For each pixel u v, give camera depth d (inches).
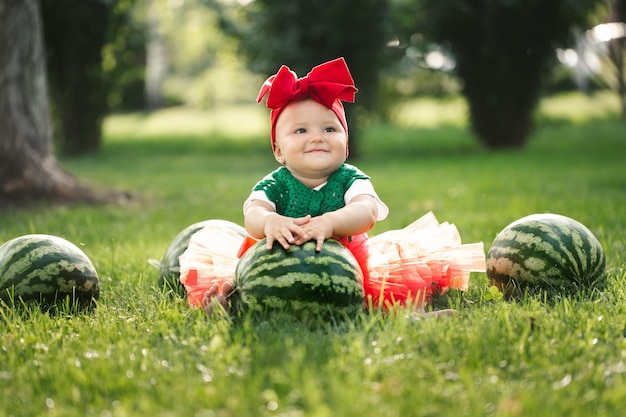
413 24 684.7
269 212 141.2
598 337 122.8
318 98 146.3
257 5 623.5
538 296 152.0
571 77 1428.4
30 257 155.9
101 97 764.6
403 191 414.3
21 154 364.8
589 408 94.5
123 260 210.4
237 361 112.5
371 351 115.0
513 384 103.5
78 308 158.6
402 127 1058.7
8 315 146.9
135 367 112.4
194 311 144.3
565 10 671.8
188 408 95.6
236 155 760.3
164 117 1408.7
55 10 690.2
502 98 724.0
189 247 158.4
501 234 166.1
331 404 95.7
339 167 151.1
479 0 687.7
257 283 131.0
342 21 605.6
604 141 767.7
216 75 1563.7
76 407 99.3
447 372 107.8
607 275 168.2
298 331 124.6
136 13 976.9
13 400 103.2
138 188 460.1
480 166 557.3
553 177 450.3
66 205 365.1
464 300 155.6
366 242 151.8
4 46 359.9
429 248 157.6
